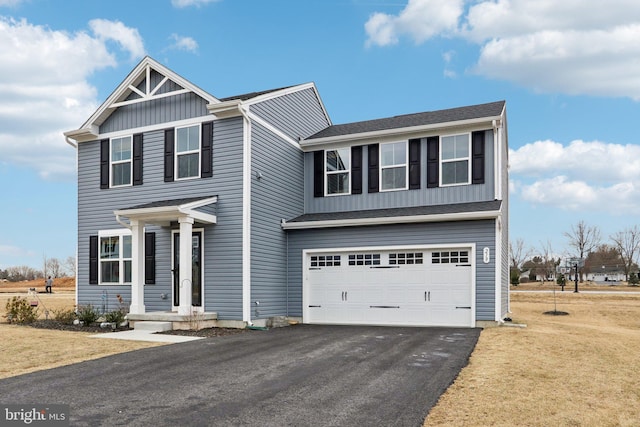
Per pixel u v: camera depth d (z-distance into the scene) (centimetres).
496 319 1366
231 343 1077
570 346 1024
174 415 561
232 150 1434
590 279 5278
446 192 1546
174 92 1504
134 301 1395
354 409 582
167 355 926
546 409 580
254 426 525
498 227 1382
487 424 529
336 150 1722
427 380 721
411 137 1606
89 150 1667
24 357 906
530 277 5188
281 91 1639
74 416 559
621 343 1109
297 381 719
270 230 1531
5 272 7294
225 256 1413
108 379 733
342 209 1689
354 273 1549
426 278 1460
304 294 1591
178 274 1490
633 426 533
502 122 1582
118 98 1609
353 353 945
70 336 1182
